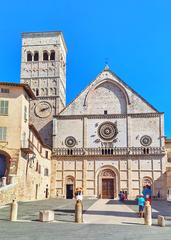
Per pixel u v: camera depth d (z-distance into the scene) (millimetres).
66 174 92062
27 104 70250
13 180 59969
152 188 88625
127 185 89625
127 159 90938
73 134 94125
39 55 103062
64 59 111750
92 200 76875
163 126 91562
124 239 22781
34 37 104750
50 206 52719
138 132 92000
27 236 23234
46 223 31047
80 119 94812
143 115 92688
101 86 96500
